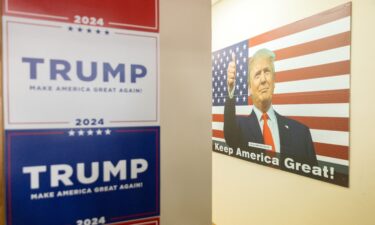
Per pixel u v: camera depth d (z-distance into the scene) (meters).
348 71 1.71
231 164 2.88
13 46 0.77
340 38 1.75
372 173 1.60
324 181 1.89
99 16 0.87
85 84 0.86
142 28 0.94
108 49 0.89
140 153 0.95
